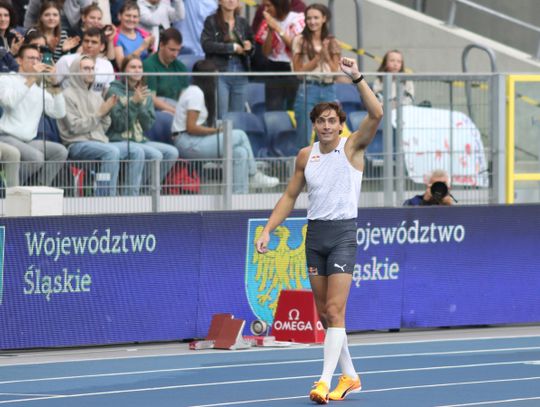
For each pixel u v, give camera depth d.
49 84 33.53
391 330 35.50
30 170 33.41
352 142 23.39
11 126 33.16
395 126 37.62
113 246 31.75
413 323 35.25
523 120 39.44
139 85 34.50
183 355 30.36
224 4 41.12
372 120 23.06
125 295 31.94
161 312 32.44
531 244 36.72
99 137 34.09
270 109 36.34
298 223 34.25
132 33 41.28
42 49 37.66
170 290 32.56
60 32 39.28
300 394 23.92
